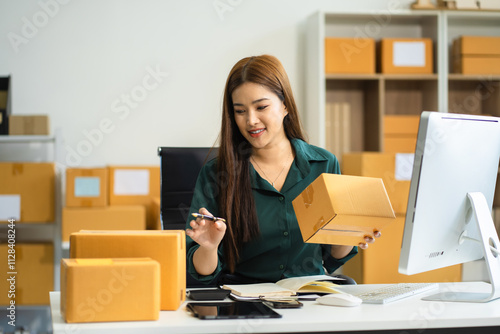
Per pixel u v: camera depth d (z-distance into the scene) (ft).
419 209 4.61
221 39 12.60
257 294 4.95
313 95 12.46
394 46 12.36
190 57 12.51
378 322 4.25
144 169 11.54
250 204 5.89
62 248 10.89
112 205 11.43
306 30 12.88
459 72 12.64
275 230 5.93
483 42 12.53
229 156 5.91
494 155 5.24
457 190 4.90
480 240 4.96
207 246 4.99
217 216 6.05
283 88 5.81
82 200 10.89
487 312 4.54
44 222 10.95
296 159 6.12
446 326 4.35
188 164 7.29
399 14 12.37
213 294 4.98
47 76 12.12
